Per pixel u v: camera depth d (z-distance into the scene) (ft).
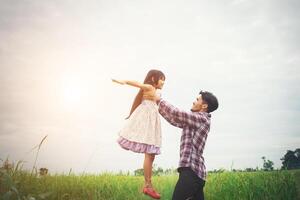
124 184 17.58
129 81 12.37
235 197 15.58
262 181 16.61
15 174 14.19
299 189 15.80
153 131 12.54
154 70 13.28
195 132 10.38
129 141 12.49
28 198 11.55
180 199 9.79
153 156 12.40
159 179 19.42
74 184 16.58
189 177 9.92
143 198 15.83
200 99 11.18
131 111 13.17
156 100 10.63
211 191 16.47
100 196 15.66
